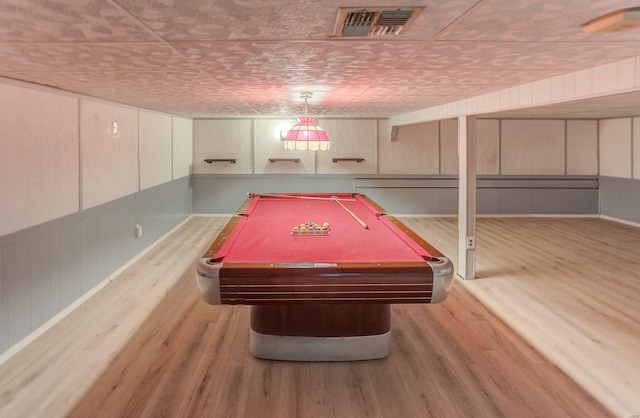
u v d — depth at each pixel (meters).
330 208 4.60
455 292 4.38
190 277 4.88
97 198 4.45
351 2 1.31
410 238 3.01
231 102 4.88
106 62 2.32
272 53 2.10
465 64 2.43
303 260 2.55
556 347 3.16
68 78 2.94
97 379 2.70
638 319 3.67
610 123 8.48
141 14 1.44
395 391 2.59
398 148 8.85
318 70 2.63
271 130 8.78
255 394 2.55
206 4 1.33
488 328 3.50
